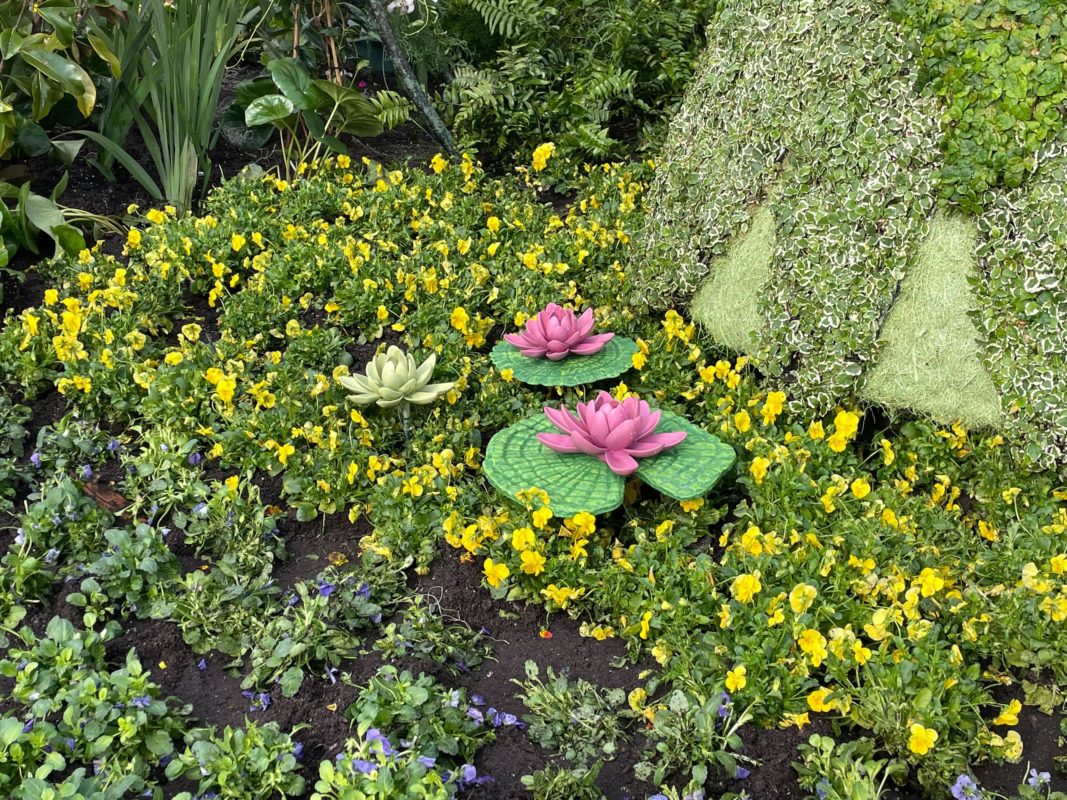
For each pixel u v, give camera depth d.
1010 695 2.58
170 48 4.94
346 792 2.01
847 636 2.40
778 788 2.25
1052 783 2.34
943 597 2.72
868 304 3.18
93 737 2.24
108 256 4.52
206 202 5.15
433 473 3.17
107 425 3.62
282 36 6.01
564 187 5.68
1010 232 2.99
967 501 3.22
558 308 3.68
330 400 3.62
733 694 2.40
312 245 4.50
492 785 2.27
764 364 3.41
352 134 5.89
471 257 4.63
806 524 2.89
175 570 2.87
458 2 6.38
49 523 2.89
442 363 3.78
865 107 3.20
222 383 3.36
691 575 2.69
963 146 3.02
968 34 3.00
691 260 3.71
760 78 3.54
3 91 4.82
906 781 2.29
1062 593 2.56
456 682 2.58
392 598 2.85
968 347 3.10
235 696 2.51
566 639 2.76
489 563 2.71
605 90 5.64
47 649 2.46
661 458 3.10
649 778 2.29
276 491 3.33
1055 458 2.99
